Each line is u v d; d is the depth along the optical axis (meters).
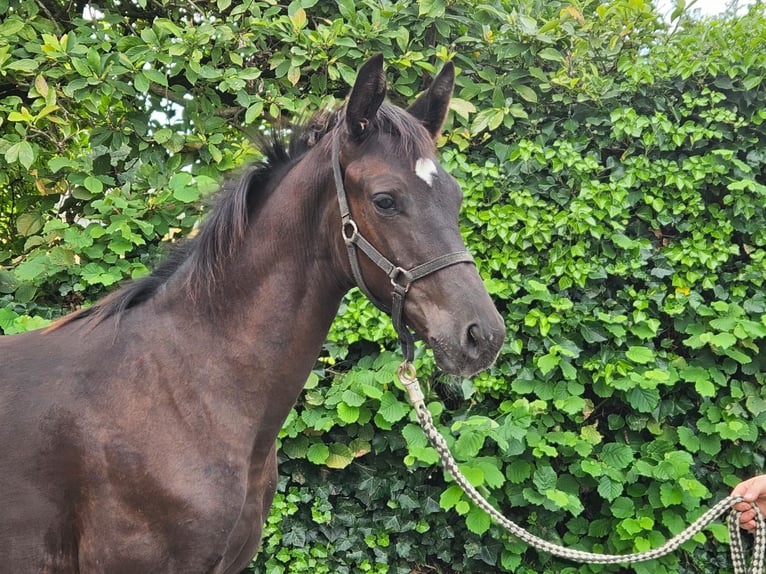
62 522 1.54
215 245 1.70
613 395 3.13
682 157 3.18
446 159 3.02
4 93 3.22
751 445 3.06
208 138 3.06
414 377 1.72
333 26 3.01
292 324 1.67
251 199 1.76
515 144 3.18
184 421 1.57
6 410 1.54
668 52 3.20
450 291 1.52
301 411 2.92
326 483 2.97
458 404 3.16
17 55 2.91
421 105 1.89
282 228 1.68
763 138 3.21
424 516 3.00
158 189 2.93
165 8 3.30
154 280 1.78
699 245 3.08
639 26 3.40
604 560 1.72
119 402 1.57
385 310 1.67
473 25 3.30
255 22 2.98
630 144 3.13
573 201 3.01
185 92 3.09
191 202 2.85
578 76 3.27
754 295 3.10
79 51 2.85
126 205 2.78
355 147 1.62
